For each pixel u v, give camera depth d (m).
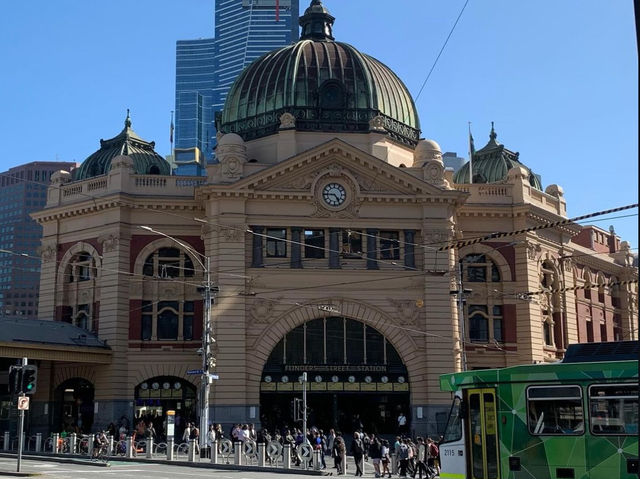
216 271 54.81
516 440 24.55
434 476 37.69
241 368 53.53
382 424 56.56
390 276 56.06
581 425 23.58
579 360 25.16
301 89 62.78
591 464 23.23
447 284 56.19
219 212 55.75
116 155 65.19
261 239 56.00
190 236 59.34
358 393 55.12
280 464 42.47
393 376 55.38
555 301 64.56
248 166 57.59
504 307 60.78
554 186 68.25
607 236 83.38
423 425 54.16
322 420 56.22
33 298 169.50
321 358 55.34
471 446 25.66
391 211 57.12
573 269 68.56
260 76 65.06
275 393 54.88
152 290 58.72
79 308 60.56
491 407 25.27
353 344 55.75
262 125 63.06
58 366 59.25
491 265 61.38
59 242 62.19
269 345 54.62
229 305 54.41
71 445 47.75
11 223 174.88
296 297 55.38
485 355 59.81
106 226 59.12
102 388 56.84
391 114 64.50
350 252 56.34
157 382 58.00
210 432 45.97
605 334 75.38
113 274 58.09
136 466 40.19
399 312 55.75
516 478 24.38
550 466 23.86
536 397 24.44
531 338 59.97
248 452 43.09
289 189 56.38
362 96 63.16
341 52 65.31
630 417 22.88
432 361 54.94
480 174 67.88
